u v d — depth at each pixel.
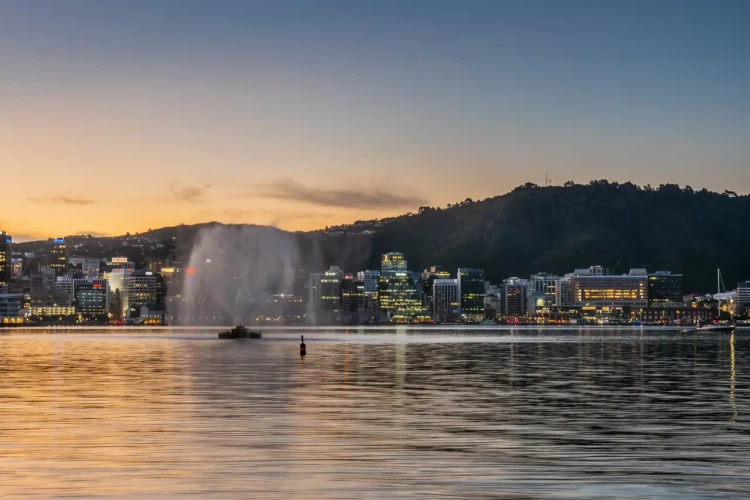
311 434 51.56
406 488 37.16
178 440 49.19
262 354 157.12
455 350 183.12
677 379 95.00
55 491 36.44
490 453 45.38
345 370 109.56
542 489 37.06
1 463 42.38
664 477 39.47
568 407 65.94
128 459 43.44
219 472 40.31
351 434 51.59
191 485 37.59
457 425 55.62
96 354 158.62
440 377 97.50
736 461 43.25
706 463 42.72
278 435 51.16
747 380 93.44
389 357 147.00
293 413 61.53
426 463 42.62
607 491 36.75
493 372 106.81
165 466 41.66
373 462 42.84
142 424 55.62
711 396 74.75
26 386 84.12
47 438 49.81
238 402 68.81
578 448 46.91
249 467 41.50
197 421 57.06
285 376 98.12
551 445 47.88
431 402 69.31
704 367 118.69
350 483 38.06
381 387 83.50
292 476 39.47
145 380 91.81
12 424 55.53
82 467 41.38
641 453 45.41
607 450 46.28
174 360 134.50
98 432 52.12
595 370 111.44
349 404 67.62
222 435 51.03
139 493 36.09
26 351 175.50
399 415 60.59
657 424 56.22
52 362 129.50
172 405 66.44
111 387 82.88
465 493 36.31
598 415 60.97
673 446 47.56
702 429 53.94
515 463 42.66
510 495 36.00
